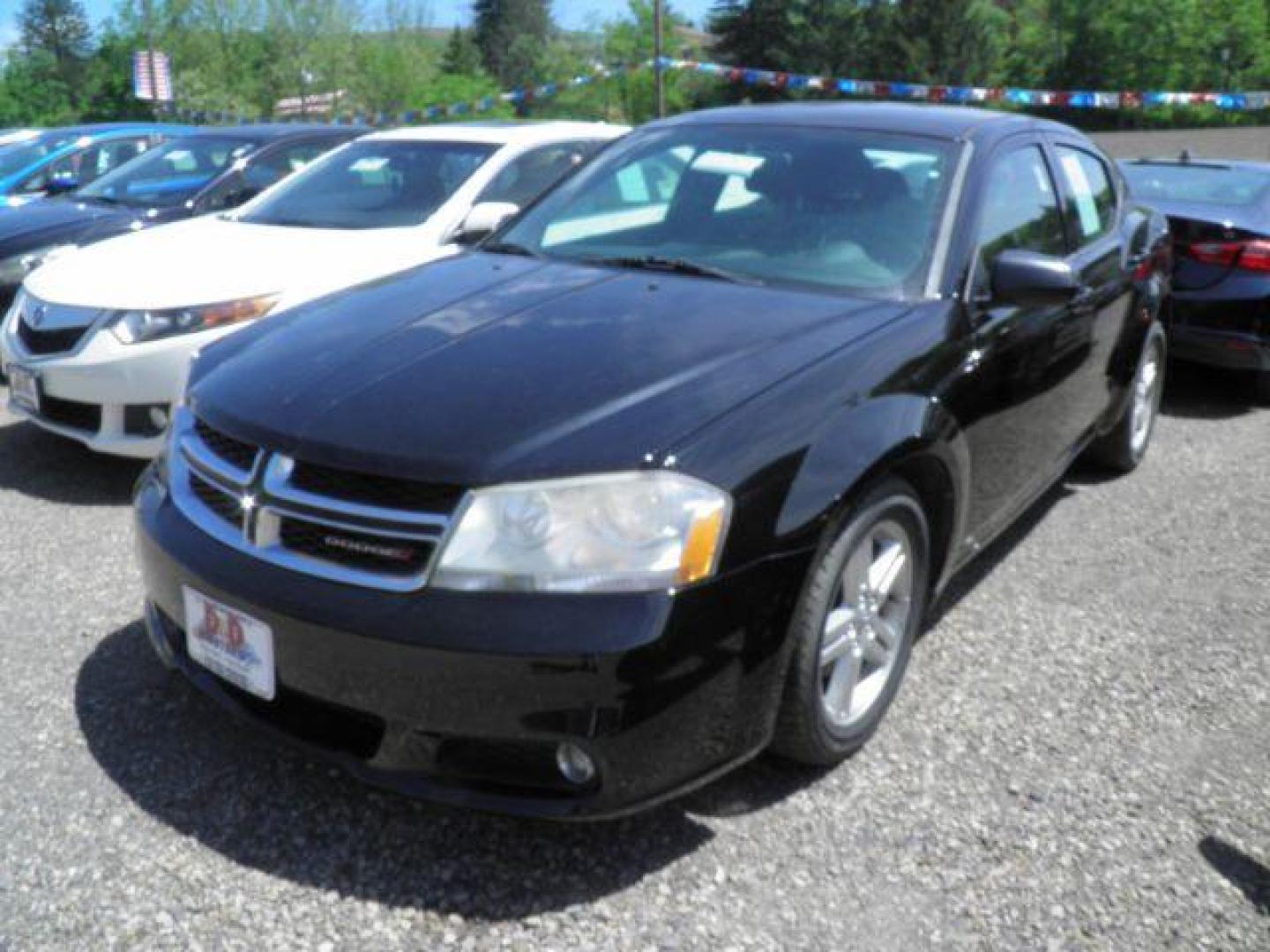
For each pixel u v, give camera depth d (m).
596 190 3.76
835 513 2.43
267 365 2.78
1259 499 4.87
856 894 2.37
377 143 6.22
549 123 6.61
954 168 3.39
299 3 46.28
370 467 2.32
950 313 3.04
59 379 4.62
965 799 2.69
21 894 2.31
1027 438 3.54
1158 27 59.38
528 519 2.21
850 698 2.73
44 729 2.90
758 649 2.32
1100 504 4.77
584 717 2.17
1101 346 4.14
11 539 4.20
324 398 2.54
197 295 4.66
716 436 2.34
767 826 2.57
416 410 2.44
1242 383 6.96
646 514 2.22
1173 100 17.83
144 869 2.39
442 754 2.30
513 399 2.45
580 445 2.29
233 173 7.25
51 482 4.86
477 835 2.53
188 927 2.23
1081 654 3.43
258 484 2.45
